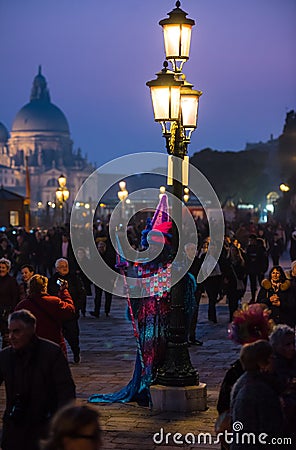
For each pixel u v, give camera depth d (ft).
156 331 39.91
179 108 38.78
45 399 24.06
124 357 54.95
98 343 61.67
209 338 63.46
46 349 24.22
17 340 23.98
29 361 24.00
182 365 39.19
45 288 38.04
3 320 50.01
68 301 39.37
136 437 34.01
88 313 84.17
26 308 37.42
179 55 39.58
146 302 40.06
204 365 51.24
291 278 48.16
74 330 52.42
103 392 43.32
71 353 56.95
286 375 24.59
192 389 38.50
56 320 37.68
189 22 39.60
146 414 38.01
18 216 244.22
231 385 24.98
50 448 16.03
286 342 24.90
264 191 511.81
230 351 56.80
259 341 22.59
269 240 155.94
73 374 48.60
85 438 15.97
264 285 45.42
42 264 131.64
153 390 38.75
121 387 44.60
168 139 39.50
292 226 215.72
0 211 240.94
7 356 24.36
